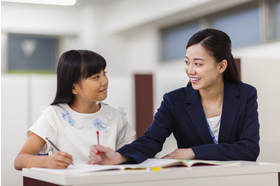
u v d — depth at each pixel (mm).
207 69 1421
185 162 1149
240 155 1348
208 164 1196
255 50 5168
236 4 5406
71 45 7434
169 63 6711
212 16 5887
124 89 2982
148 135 1419
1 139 2582
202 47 1416
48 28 7215
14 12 7012
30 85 2693
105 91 1498
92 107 1559
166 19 6316
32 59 7191
